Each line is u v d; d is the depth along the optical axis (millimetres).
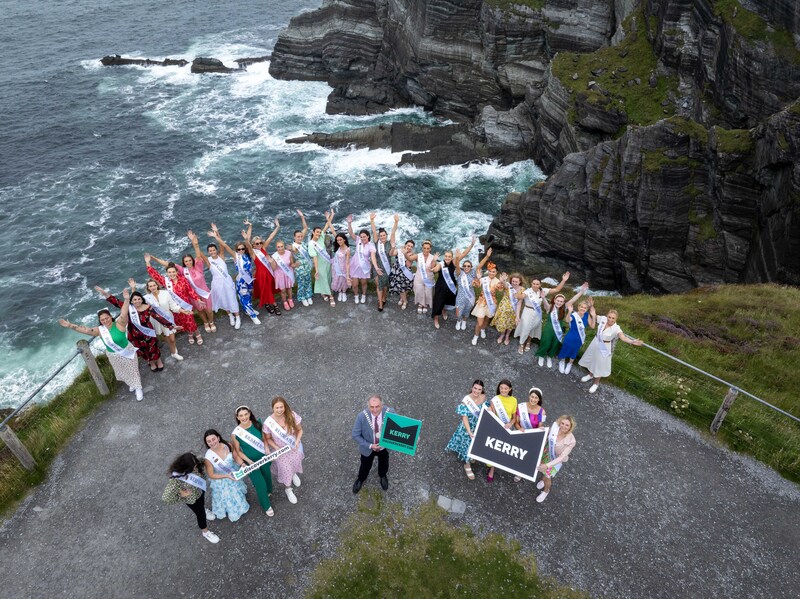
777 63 27047
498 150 43531
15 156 45250
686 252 28250
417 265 15586
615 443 12836
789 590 10227
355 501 11297
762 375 16109
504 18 43125
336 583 10023
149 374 14211
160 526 10812
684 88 33812
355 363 14602
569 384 14359
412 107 52719
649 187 28094
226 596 9797
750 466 12555
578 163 31391
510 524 11000
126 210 38781
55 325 29562
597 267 31484
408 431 10359
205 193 40781
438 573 10211
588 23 41562
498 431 10898
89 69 62469
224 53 67188
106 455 12156
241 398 13500
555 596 9969
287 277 15969
